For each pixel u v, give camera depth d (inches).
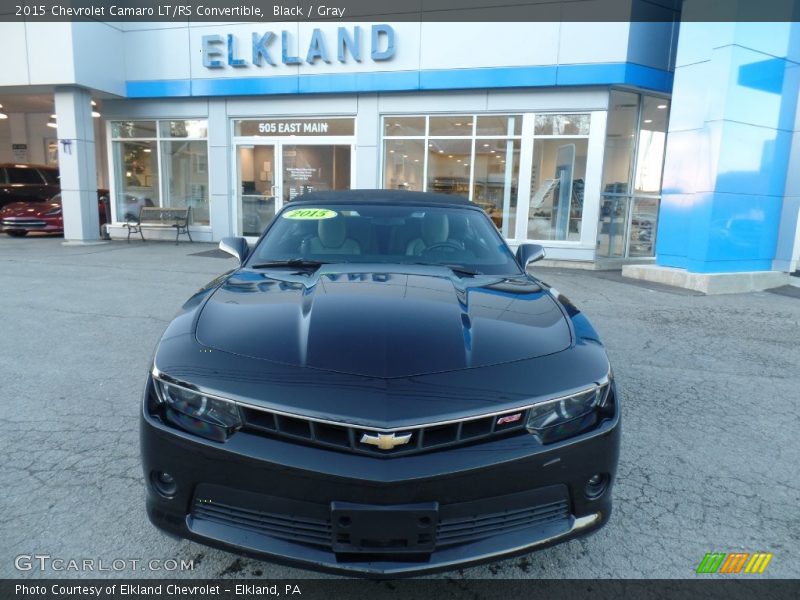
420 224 140.3
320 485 71.7
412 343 82.3
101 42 474.9
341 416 71.8
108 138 535.5
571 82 413.1
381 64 449.4
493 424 74.9
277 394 74.2
